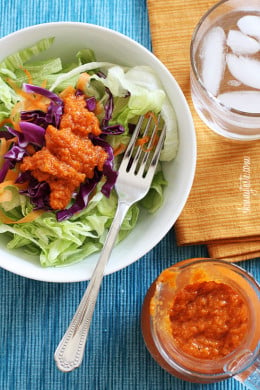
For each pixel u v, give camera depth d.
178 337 0.57
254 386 0.55
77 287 0.60
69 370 0.53
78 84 0.54
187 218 0.59
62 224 0.54
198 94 0.58
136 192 0.54
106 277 0.60
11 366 0.59
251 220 0.59
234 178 0.60
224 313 0.57
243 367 0.54
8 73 0.55
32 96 0.54
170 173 0.56
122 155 0.56
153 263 0.60
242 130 0.58
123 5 0.62
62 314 0.60
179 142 0.55
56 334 0.60
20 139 0.53
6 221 0.54
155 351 0.55
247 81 0.59
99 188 0.54
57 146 0.52
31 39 0.55
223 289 0.57
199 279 0.57
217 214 0.59
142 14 0.62
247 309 0.57
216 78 0.59
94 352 0.60
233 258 0.60
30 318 0.60
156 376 0.59
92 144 0.54
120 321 0.60
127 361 0.59
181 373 0.55
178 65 0.60
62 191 0.53
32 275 0.53
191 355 0.56
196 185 0.60
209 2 0.60
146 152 0.55
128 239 0.56
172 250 0.60
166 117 0.54
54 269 0.54
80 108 0.53
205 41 0.59
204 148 0.60
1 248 0.54
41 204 0.53
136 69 0.55
